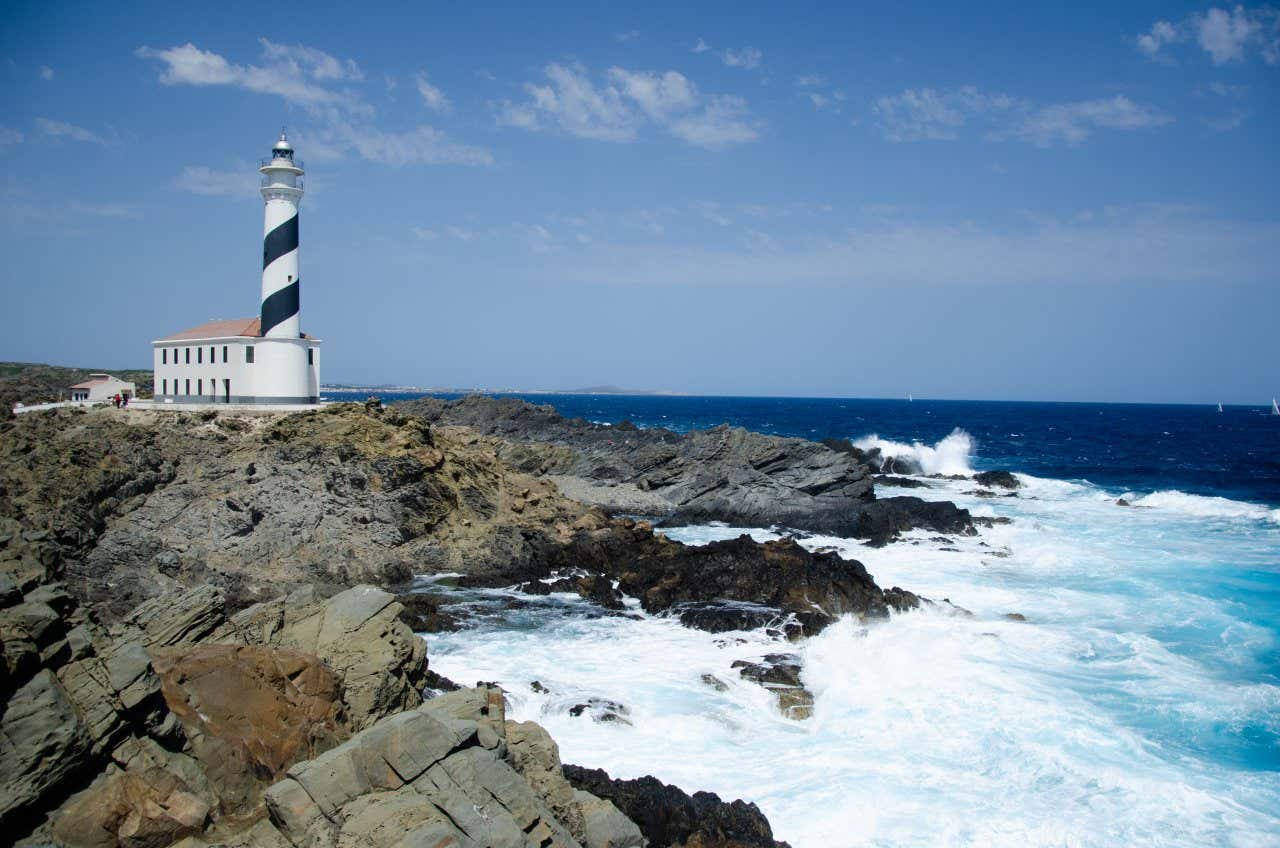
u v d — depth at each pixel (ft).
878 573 120.06
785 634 89.97
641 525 123.54
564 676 77.36
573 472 196.03
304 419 130.52
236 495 115.65
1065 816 55.98
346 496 118.73
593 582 106.42
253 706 47.96
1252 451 344.90
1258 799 58.44
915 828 54.65
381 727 43.14
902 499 170.91
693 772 61.16
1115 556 129.90
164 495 115.14
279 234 159.12
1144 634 91.91
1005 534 148.97
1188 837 53.88
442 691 67.05
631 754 63.46
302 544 113.19
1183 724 69.41
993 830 54.39
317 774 41.01
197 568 104.12
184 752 43.96
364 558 112.57
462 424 287.69
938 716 70.33
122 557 103.24
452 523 123.13
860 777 60.75
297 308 163.32
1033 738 66.44
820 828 54.29
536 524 128.47
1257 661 83.71
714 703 72.43
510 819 39.96
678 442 215.10
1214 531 152.35
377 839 37.76
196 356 172.76
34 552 55.62
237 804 43.09
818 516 159.33
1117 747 65.21
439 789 41.09
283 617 60.39
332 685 52.13
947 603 100.68
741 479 174.40
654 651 85.15
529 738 49.44
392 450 124.57
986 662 82.64
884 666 80.79
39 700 38.75
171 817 39.32
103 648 46.21
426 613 95.96
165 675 47.67
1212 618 97.30
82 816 38.01
